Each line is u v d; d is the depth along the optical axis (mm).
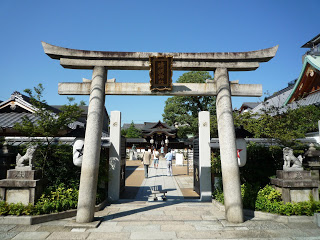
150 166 25359
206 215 6852
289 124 10383
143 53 6984
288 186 6504
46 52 6664
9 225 5625
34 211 6023
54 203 6430
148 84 7113
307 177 6758
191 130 35188
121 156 10344
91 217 5988
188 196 10375
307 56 17344
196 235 5152
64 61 6871
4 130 13984
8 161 8617
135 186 13031
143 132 52656
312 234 5207
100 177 8664
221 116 6723
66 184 8094
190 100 34906
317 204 6230
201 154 9781
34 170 6488
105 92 7023
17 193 6305
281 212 6215
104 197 8711
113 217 6625
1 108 15430
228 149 6391
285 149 7082
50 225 5738
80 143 7402
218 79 7043
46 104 8766
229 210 6059
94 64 6988
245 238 4984
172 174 18578
